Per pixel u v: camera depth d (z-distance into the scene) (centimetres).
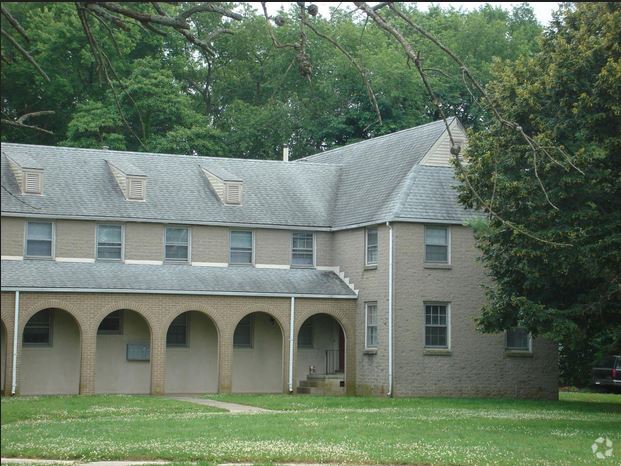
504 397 3800
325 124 5394
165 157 4153
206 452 1814
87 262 3706
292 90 5325
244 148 5300
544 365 3891
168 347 3847
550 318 2736
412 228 3725
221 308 3741
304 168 4381
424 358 3700
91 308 3538
